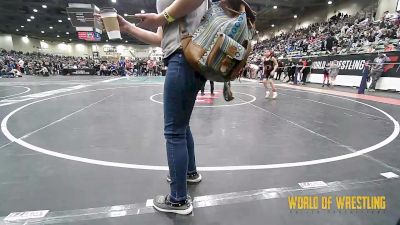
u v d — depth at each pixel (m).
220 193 2.00
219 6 1.54
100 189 2.04
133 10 25.44
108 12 1.59
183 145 1.71
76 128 3.99
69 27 35.59
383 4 19.17
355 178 2.28
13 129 3.88
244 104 6.70
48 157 2.72
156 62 28.33
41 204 1.82
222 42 1.39
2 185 2.09
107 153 2.86
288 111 5.69
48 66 28.05
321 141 3.41
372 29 15.65
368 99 7.86
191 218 1.68
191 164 2.13
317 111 5.72
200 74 1.60
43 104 6.38
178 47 1.54
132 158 2.72
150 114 5.22
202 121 4.57
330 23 23.56
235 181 2.21
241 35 1.47
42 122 4.38
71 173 2.33
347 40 15.77
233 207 1.82
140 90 10.16
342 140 3.47
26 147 3.04
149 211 1.76
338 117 5.06
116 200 1.88
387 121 4.73
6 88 10.58
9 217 1.66
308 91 10.24
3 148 3.00
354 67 11.73
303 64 14.05
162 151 2.95
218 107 6.15
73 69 26.31
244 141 3.38
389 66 9.98
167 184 2.14
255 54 28.14
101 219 1.66
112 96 8.17
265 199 1.92
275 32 38.41
